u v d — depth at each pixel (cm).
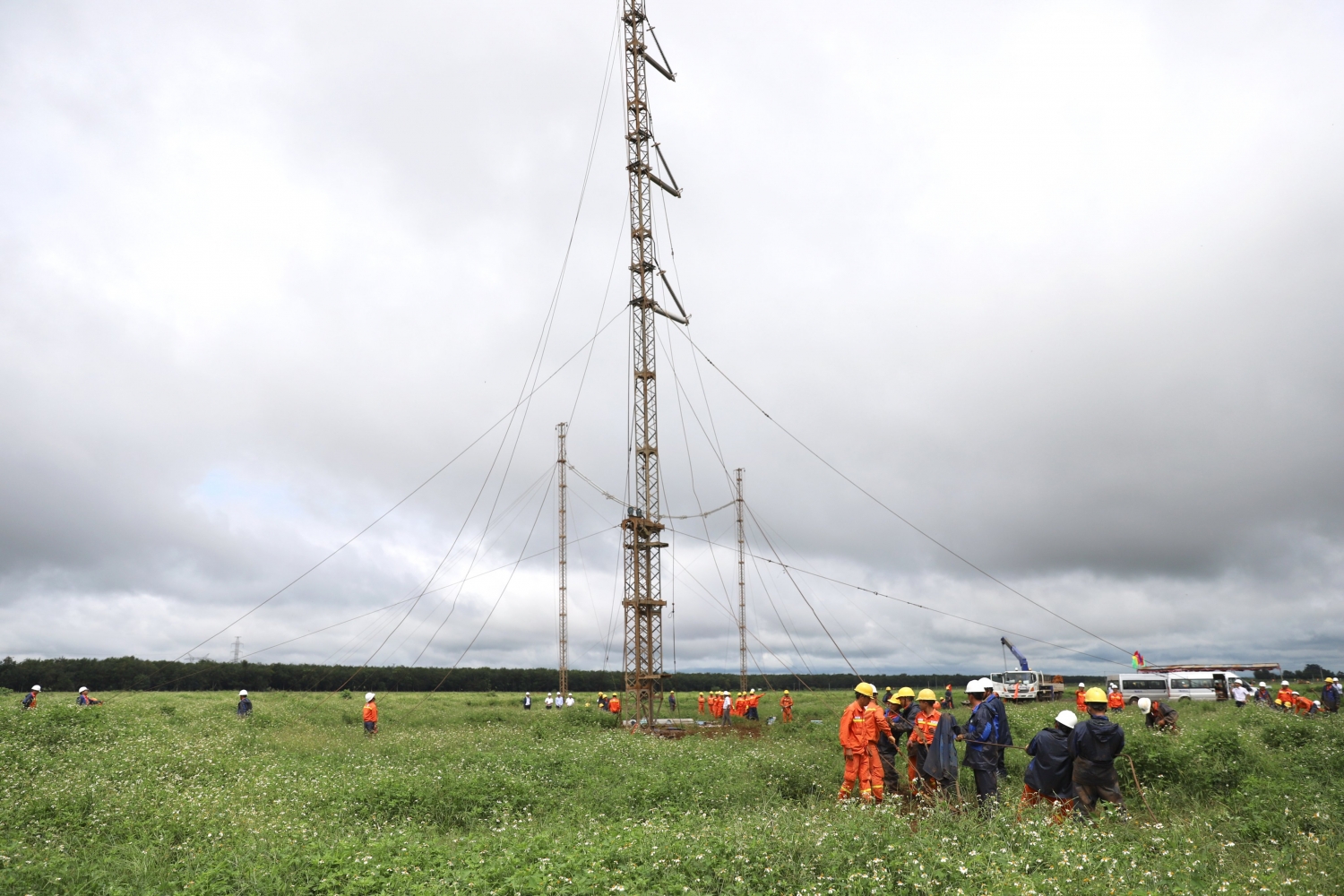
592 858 925
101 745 2225
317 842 1102
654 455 4438
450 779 1571
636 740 2494
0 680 9169
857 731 1406
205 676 10388
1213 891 743
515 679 13625
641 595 4250
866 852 888
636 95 4788
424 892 846
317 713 4072
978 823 1019
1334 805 1085
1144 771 1423
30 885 919
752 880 841
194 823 1249
